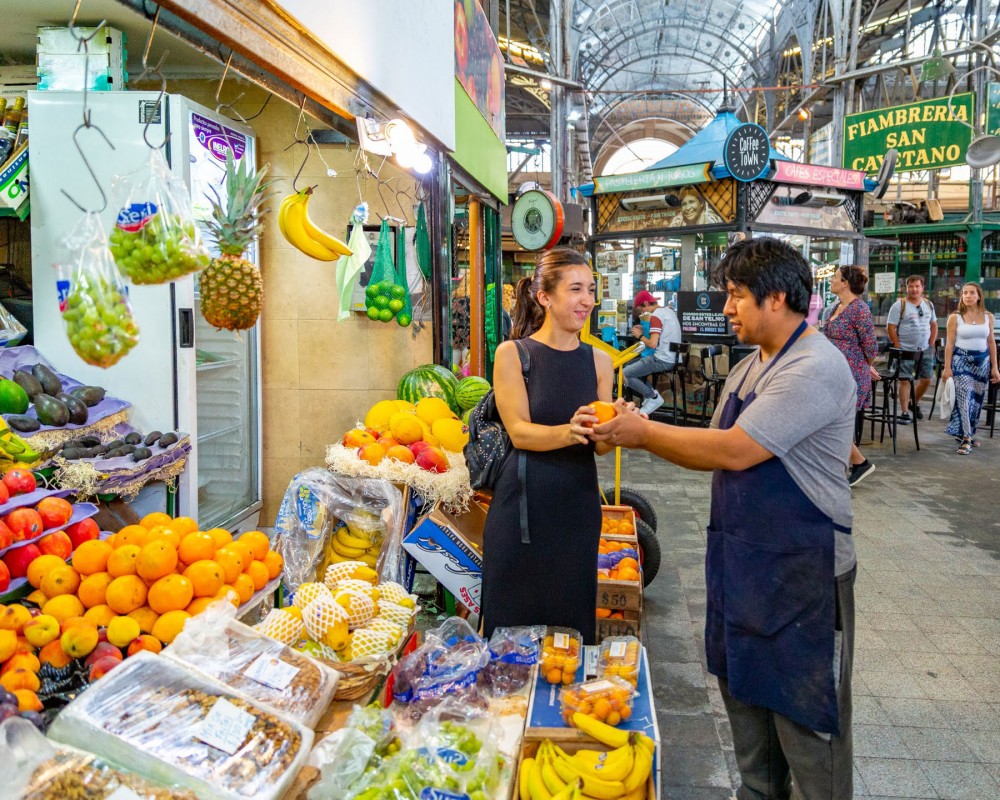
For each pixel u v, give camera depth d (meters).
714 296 9.59
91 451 2.95
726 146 8.96
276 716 1.80
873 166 13.28
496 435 2.69
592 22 20.31
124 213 2.02
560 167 14.93
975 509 6.38
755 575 2.00
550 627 2.52
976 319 8.48
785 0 18.67
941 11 15.77
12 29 3.32
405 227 5.19
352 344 5.04
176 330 3.44
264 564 2.55
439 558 3.43
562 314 2.57
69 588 2.15
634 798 1.86
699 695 3.41
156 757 1.62
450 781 1.72
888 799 2.72
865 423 10.59
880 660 3.77
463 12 6.26
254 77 2.77
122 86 3.38
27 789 1.42
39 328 3.39
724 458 1.99
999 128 12.57
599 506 2.68
